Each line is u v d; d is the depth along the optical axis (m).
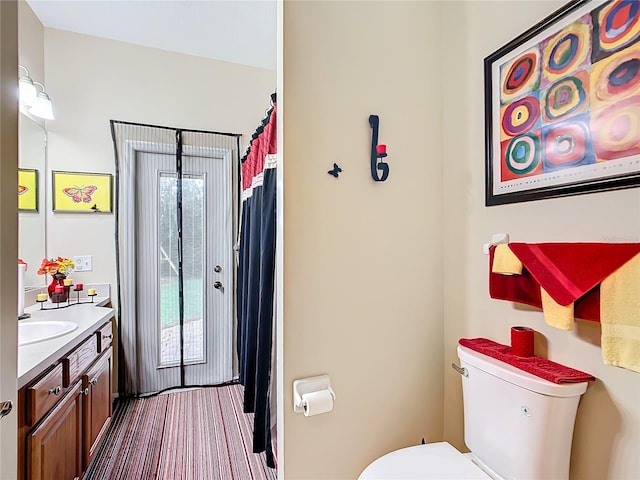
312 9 1.13
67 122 2.38
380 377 1.23
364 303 1.20
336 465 1.16
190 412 2.29
